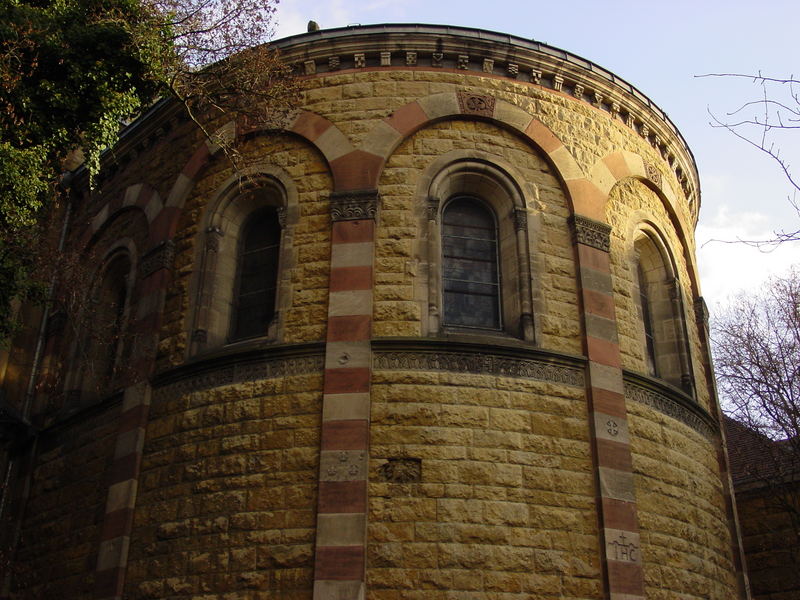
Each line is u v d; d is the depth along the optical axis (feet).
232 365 54.60
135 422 56.39
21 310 72.02
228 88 57.88
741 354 80.02
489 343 52.95
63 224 75.20
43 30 48.34
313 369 52.65
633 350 59.31
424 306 54.54
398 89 61.21
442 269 58.03
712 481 61.36
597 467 51.67
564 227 59.82
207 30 55.52
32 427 66.74
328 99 61.52
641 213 66.03
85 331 67.77
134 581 51.65
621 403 54.60
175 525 51.70
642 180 67.31
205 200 62.44
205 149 63.77
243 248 61.93
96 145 50.19
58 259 57.93
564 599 47.93
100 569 52.95
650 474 54.65
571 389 53.93
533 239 58.29
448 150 59.72
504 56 63.10
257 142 62.39
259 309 59.36
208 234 60.85
